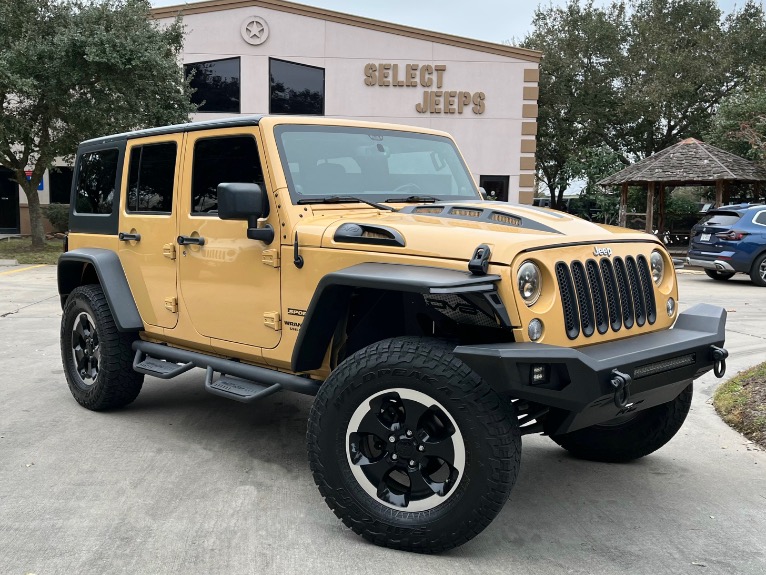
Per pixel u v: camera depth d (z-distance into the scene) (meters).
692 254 15.47
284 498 3.79
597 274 3.38
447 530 3.05
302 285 3.67
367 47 20.92
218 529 3.40
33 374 6.55
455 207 3.83
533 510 3.70
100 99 17.36
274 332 3.86
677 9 33.78
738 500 3.84
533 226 3.46
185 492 3.85
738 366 6.88
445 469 3.36
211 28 20.55
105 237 5.25
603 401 3.07
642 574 3.01
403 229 3.36
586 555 3.18
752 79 27.66
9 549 3.17
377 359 3.15
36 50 16.59
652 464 4.42
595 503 3.79
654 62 32.44
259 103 20.80
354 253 3.43
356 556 3.14
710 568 3.07
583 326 3.28
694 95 33.19
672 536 3.39
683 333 3.60
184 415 5.34
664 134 35.62
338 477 3.27
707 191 31.58
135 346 5.06
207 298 4.30
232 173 4.11
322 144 4.13
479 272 3.00
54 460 4.33
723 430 5.09
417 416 3.10
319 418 3.30
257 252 3.91
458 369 2.98
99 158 5.38
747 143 24.98
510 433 2.96
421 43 20.97
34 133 18.39
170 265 4.58
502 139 21.36
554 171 37.09
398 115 21.20
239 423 5.16
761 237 14.36
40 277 14.43
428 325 3.51
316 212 3.83
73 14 17.42
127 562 3.06
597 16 32.94
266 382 3.96
